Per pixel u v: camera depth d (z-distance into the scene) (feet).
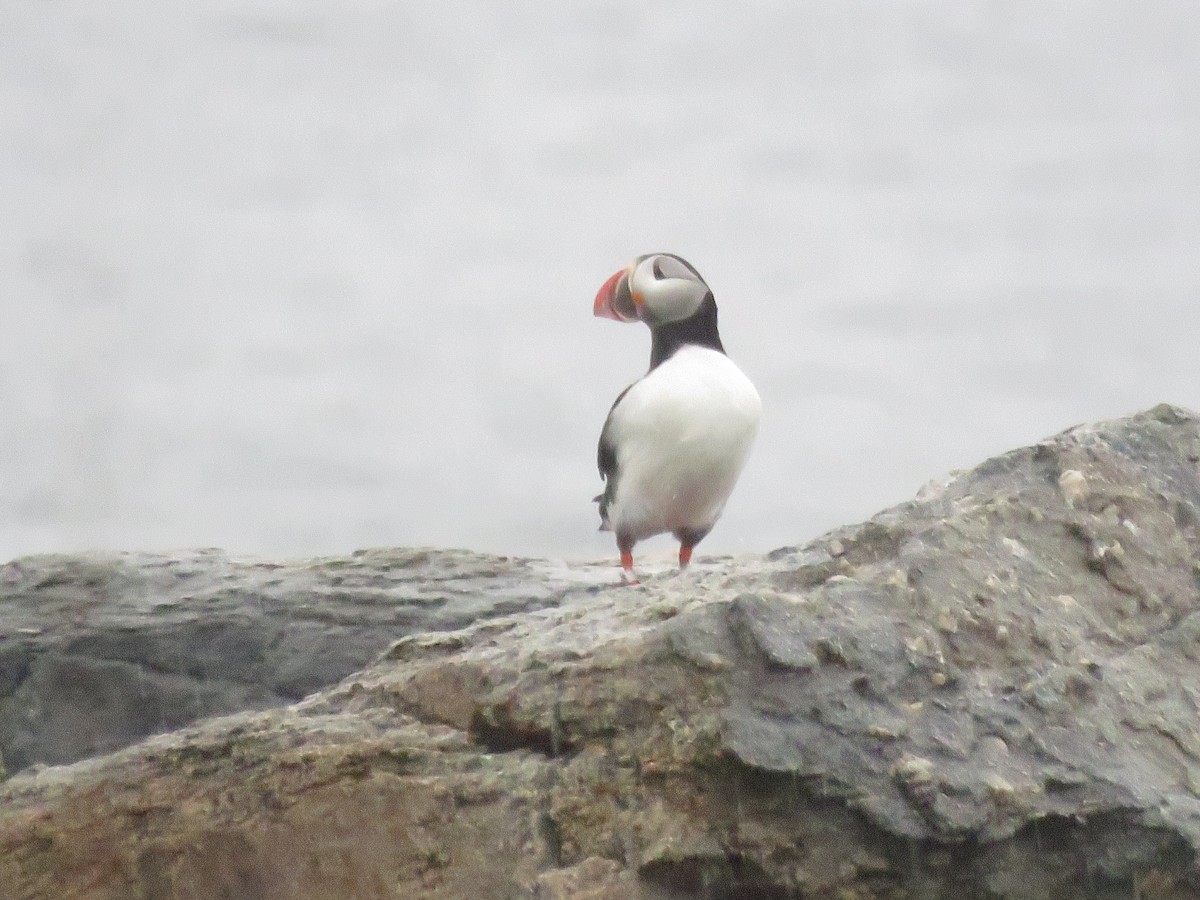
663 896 37.55
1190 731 38.93
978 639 39.45
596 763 38.42
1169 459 45.01
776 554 44.09
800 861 37.06
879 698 37.88
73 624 58.85
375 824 38.86
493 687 39.73
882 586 40.01
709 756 37.32
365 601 58.44
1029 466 44.55
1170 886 37.04
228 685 57.93
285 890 38.99
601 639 39.91
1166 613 41.47
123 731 57.82
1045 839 36.83
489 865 38.19
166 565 60.90
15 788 40.73
